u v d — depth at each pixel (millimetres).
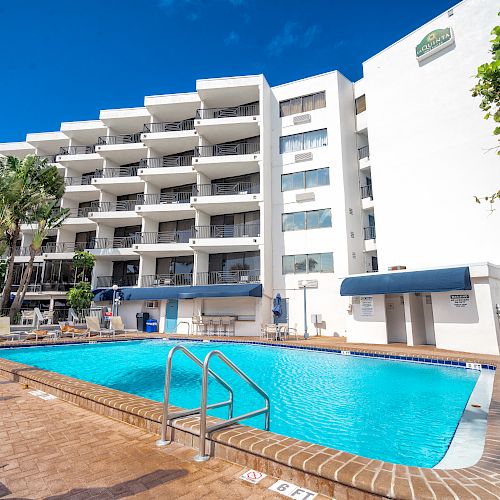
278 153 25031
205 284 24344
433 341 15406
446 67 18656
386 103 20812
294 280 22766
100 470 3148
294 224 23578
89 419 4684
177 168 26000
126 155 30000
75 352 14750
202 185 25609
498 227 16203
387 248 19672
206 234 25641
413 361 11234
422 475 2652
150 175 26438
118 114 29594
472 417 5277
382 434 5203
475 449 4129
